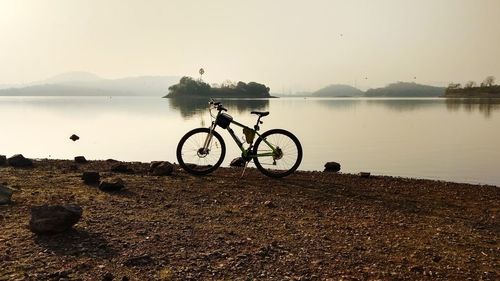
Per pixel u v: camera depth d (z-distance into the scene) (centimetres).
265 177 962
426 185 938
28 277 393
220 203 704
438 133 3497
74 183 802
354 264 459
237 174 990
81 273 407
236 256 464
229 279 411
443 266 463
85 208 625
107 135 2975
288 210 679
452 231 595
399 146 2461
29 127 3638
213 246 491
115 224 552
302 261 461
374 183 941
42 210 503
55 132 3156
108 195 717
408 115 6631
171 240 504
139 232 525
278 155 950
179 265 436
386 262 469
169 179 891
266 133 947
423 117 6041
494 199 814
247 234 543
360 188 880
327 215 660
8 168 962
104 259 440
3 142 2438
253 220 610
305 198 770
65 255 445
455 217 680
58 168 1003
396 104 13612
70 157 1827
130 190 762
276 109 8788
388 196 816
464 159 1928
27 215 579
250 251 480
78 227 530
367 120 5253
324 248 503
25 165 1012
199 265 439
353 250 501
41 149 2128
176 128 3678
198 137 988
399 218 658
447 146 2506
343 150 2219
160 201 696
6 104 12206
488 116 6275
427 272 444
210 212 642
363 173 1034
